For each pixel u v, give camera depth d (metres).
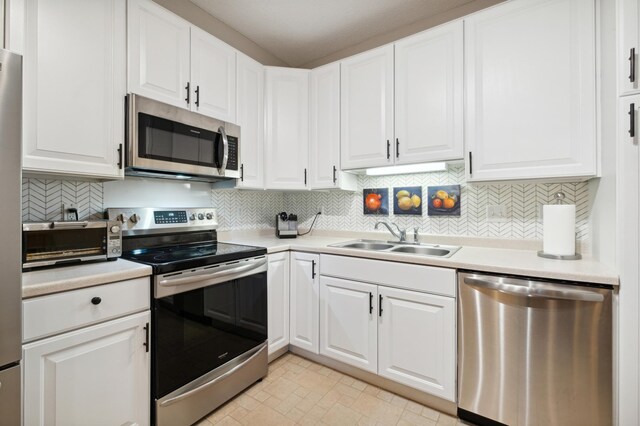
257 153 2.27
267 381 1.87
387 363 1.73
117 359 1.22
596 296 1.18
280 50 2.69
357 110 2.17
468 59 1.71
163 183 2.00
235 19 2.25
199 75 1.85
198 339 1.50
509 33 1.59
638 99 1.14
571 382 1.25
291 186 2.39
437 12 2.17
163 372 1.35
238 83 2.12
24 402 0.99
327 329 1.98
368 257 1.80
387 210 2.40
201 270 1.51
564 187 1.75
